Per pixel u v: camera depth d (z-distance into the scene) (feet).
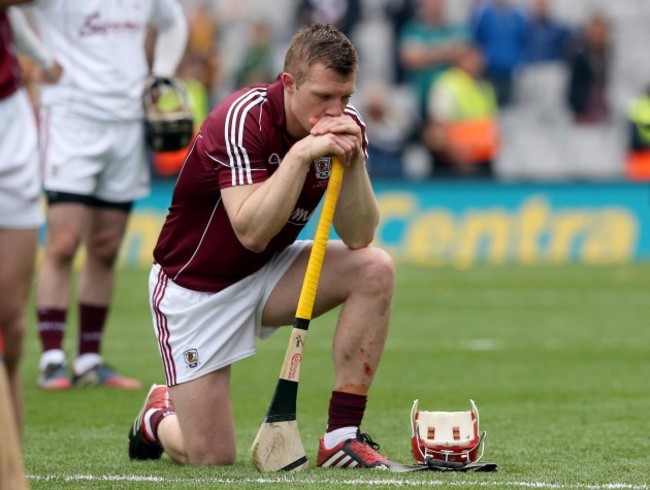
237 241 56.85
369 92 217.56
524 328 129.29
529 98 223.71
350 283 58.08
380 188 211.00
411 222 209.56
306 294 55.62
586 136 223.71
